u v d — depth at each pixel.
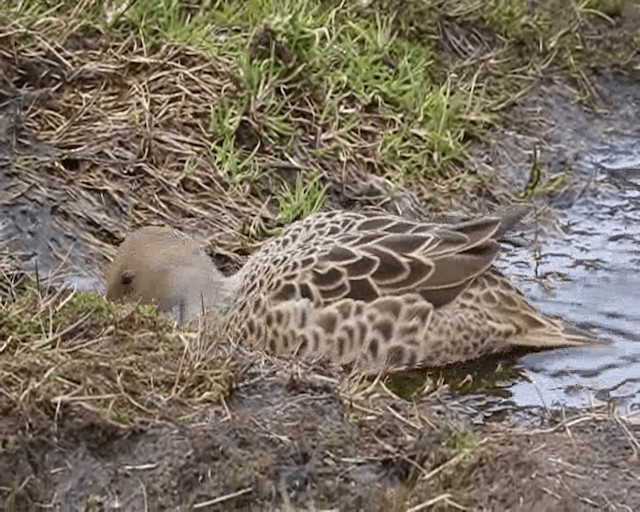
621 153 24.48
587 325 19.00
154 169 21.05
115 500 14.56
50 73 21.70
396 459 14.91
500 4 25.94
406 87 23.38
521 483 14.54
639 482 14.70
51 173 20.55
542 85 25.17
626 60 26.28
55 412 14.98
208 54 22.42
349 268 18.02
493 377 17.72
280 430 15.06
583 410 16.30
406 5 24.77
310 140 22.14
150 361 15.84
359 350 17.81
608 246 21.52
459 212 22.14
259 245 20.39
